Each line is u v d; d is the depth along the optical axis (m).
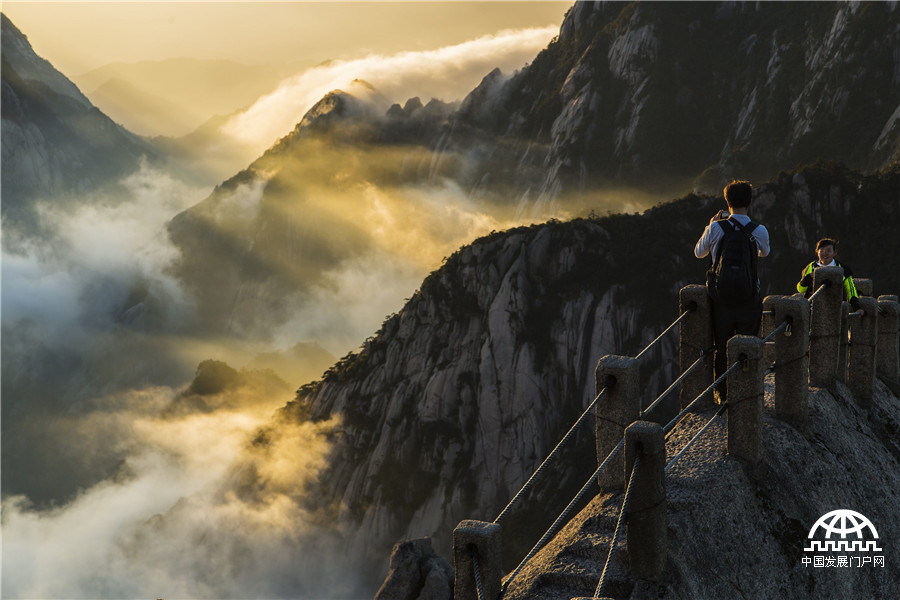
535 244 107.00
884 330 12.09
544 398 96.31
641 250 104.06
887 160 136.62
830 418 9.26
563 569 6.22
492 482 93.38
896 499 8.97
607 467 7.04
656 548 5.88
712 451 7.62
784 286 98.94
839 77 160.75
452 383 100.19
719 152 184.75
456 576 6.09
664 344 96.75
